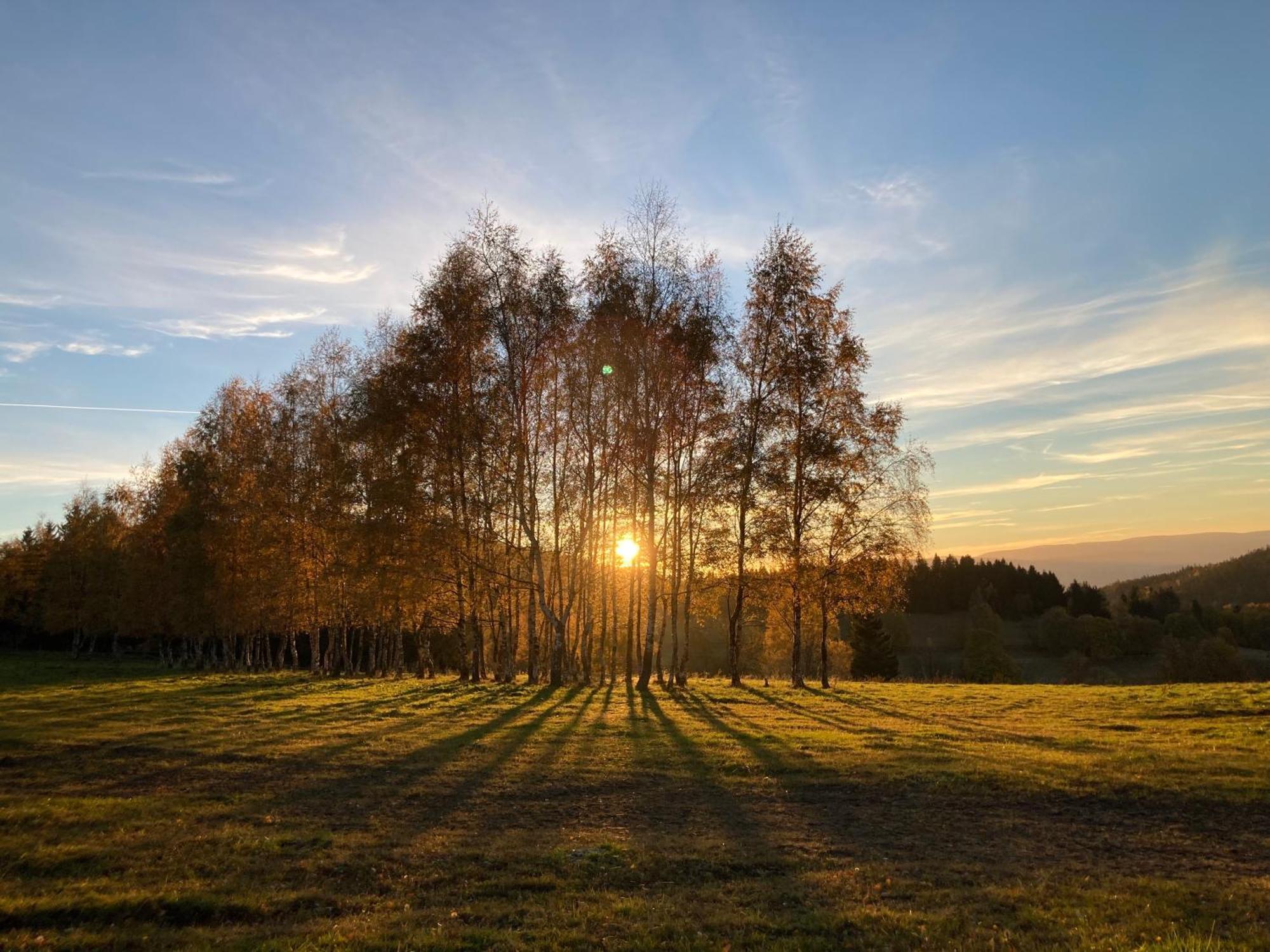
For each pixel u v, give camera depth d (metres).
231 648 60.22
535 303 36.47
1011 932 9.07
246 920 9.55
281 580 48.16
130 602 67.31
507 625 42.03
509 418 37.22
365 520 41.12
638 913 9.63
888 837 13.15
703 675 58.44
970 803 15.27
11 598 94.81
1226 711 26.27
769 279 38.69
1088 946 8.55
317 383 50.16
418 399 37.62
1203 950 8.26
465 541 38.62
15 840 12.12
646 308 36.12
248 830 12.94
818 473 37.69
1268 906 9.91
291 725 24.12
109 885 10.33
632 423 35.69
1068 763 18.22
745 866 11.59
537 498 39.28
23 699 31.59
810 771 17.86
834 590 37.50
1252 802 14.99
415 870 11.24
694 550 39.94
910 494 37.19
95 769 17.58
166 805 14.49
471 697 33.28
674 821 14.06
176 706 29.36
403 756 19.27
